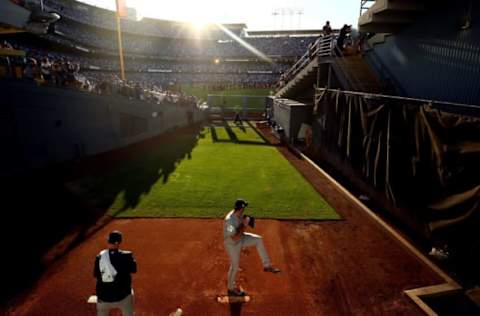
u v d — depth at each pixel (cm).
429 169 698
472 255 589
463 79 866
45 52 3978
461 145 607
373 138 973
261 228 814
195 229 805
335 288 581
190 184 1148
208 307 530
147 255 685
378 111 936
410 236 769
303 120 1909
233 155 1670
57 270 624
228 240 530
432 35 1008
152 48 6181
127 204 957
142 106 1939
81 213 888
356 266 651
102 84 1634
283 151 1814
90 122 1448
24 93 1063
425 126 708
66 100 1276
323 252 705
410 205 776
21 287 571
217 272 629
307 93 2347
